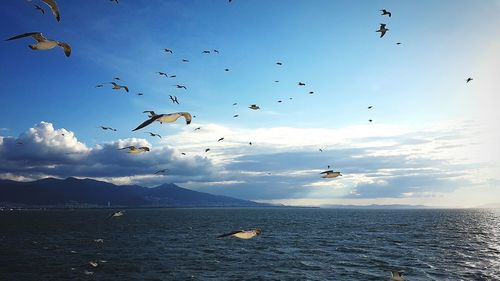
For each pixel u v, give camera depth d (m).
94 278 41.56
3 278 41.16
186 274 44.00
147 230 111.00
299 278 41.78
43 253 60.16
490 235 92.81
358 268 47.31
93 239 83.12
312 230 110.12
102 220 176.38
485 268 47.00
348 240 80.62
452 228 118.62
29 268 46.72
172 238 85.88
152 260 53.38
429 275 42.81
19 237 87.75
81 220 175.38
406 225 134.88
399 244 72.88
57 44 14.84
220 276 42.94
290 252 61.78
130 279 41.25
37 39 14.34
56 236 90.50
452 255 57.91
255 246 70.12
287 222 159.50
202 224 143.00
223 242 76.94
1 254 58.84
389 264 49.91
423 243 74.56
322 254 59.47
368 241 78.50
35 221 164.50
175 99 29.38
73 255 57.94
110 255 58.16
